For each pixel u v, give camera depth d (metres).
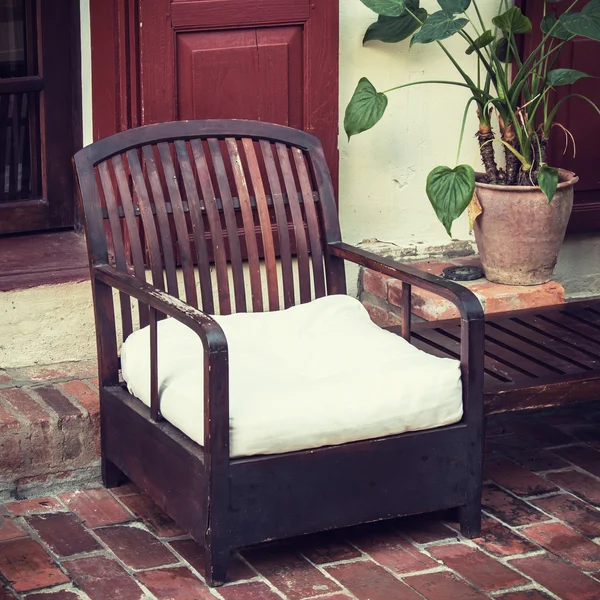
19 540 3.12
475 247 4.48
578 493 3.48
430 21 3.81
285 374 3.07
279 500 2.88
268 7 3.82
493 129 4.45
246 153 3.55
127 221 3.39
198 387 2.91
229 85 3.84
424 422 3.00
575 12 3.93
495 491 3.48
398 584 2.93
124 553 3.07
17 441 3.31
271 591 2.89
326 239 3.60
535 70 4.33
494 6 4.35
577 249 4.66
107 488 3.43
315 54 3.92
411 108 4.28
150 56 3.70
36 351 3.73
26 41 4.02
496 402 3.11
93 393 3.54
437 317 3.96
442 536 3.19
